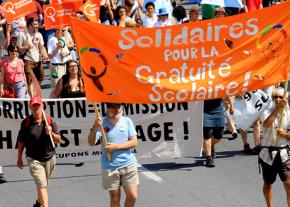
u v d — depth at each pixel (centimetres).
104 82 1653
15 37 3281
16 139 2016
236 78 1705
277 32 1698
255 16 1689
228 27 1689
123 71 1658
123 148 1575
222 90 1706
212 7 2617
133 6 3347
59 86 2108
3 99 2002
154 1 3512
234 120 2227
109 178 1579
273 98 1639
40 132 1678
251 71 1705
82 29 1634
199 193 1873
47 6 2714
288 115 1644
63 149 2055
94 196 1864
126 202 1598
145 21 3309
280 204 1791
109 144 1570
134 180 1589
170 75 1683
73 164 2139
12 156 2025
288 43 1702
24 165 2034
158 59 1672
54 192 1902
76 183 1969
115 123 1591
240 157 2202
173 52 1677
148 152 2081
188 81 1689
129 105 2056
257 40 1698
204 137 2088
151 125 2070
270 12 1691
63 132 2045
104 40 1645
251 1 3106
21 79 2439
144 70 1667
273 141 1633
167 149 2088
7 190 1931
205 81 1695
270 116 1630
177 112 2070
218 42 1691
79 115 2044
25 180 2011
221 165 2117
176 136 2080
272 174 1645
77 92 2094
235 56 1698
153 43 1664
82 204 1808
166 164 2133
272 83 1706
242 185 1933
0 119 2006
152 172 2056
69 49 2928
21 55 2812
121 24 3031
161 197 1844
